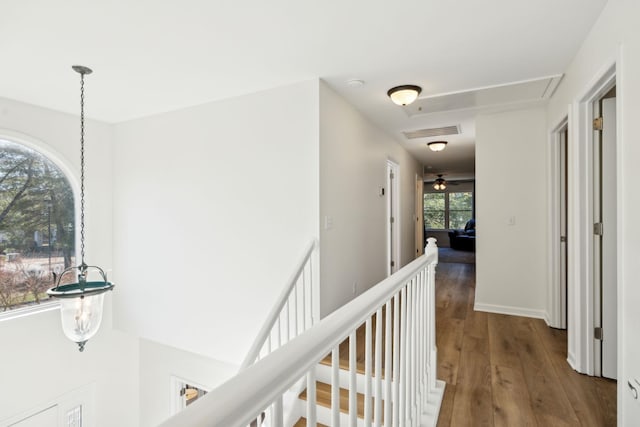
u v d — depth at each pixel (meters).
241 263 3.00
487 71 2.53
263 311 2.89
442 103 3.24
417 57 2.30
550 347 2.70
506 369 2.34
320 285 2.64
